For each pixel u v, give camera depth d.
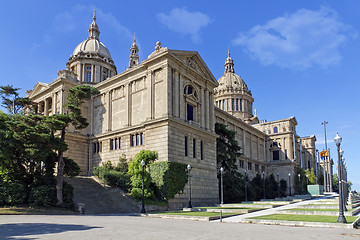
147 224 23.83
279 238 16.72
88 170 59.78
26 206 36.03
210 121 59.12
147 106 51.19
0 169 38.47
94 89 44.94
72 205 38.03
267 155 110.19
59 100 61.88
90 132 61.78
